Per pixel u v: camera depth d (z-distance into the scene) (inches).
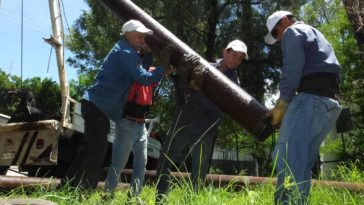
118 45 199.8
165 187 191.8
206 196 162.9
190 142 219.5
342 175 272.7
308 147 151.0
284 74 151.4
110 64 197.5
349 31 697.6
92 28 849.5
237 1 804.0
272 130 174.7
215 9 799.7
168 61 202.7
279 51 802.2
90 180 190.1
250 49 806.5
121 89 196.5
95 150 193.2
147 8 746.2
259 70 821.9
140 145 211.9
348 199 189.8
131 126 205.8
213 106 218.5
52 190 187.0
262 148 773.9
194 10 747.4
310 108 149.6
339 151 591.2
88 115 195.6
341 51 677.9
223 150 782.5
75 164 200.8
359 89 600.4
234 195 179.5
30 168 370.9
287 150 147.3
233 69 224.7
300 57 150.3
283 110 152.8
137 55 196.5
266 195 172.2
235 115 185.0
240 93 187.8
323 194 185.9
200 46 813.2
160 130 815.1
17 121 359.6
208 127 220.2
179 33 772.0
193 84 199.2
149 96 212.1
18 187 215.9
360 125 588.7
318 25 869.2
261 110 179.6
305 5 877.8
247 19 796.0
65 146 369.4
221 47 806.5
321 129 152.7
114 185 202.7
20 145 323.0
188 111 217.5
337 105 153.6
